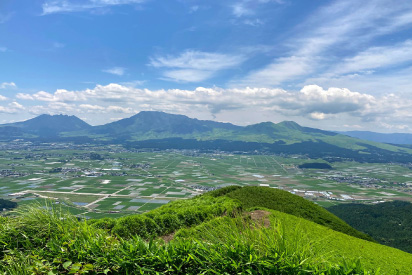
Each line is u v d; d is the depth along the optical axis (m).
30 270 5.46
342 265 5.57
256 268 5.43
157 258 5.58
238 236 6.15
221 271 5.40
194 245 5.98
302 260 5.48
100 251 5.84
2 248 6.37
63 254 5.90
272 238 5.93
